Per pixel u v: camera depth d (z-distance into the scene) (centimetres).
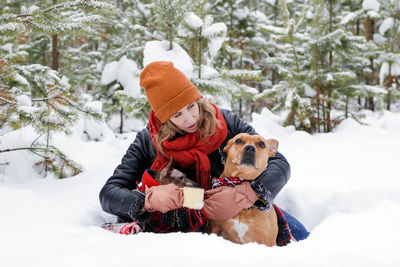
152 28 570
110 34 597
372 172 320
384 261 98
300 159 388
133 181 206
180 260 100
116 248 117
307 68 605
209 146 194
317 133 577
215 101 424
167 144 190
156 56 389
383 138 502
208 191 180
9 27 269
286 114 588
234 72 494
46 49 611
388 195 246
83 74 634
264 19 816
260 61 813
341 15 718
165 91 183
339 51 587
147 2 609
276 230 189
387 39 794
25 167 309
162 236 136
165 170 191
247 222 180
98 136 452
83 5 295
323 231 161
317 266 98
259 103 791
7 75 295
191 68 396
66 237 141
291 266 99
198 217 181
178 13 407
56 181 289
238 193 174
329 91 605
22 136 335
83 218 189
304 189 265
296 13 898
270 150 199
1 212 179
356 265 97
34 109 263
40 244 130
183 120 186
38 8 284
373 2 735
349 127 571
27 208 191
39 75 358
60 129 274
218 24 428
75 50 680
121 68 514
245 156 176
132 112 476
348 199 245
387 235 132
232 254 109
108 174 305
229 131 216
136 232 167
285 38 591
